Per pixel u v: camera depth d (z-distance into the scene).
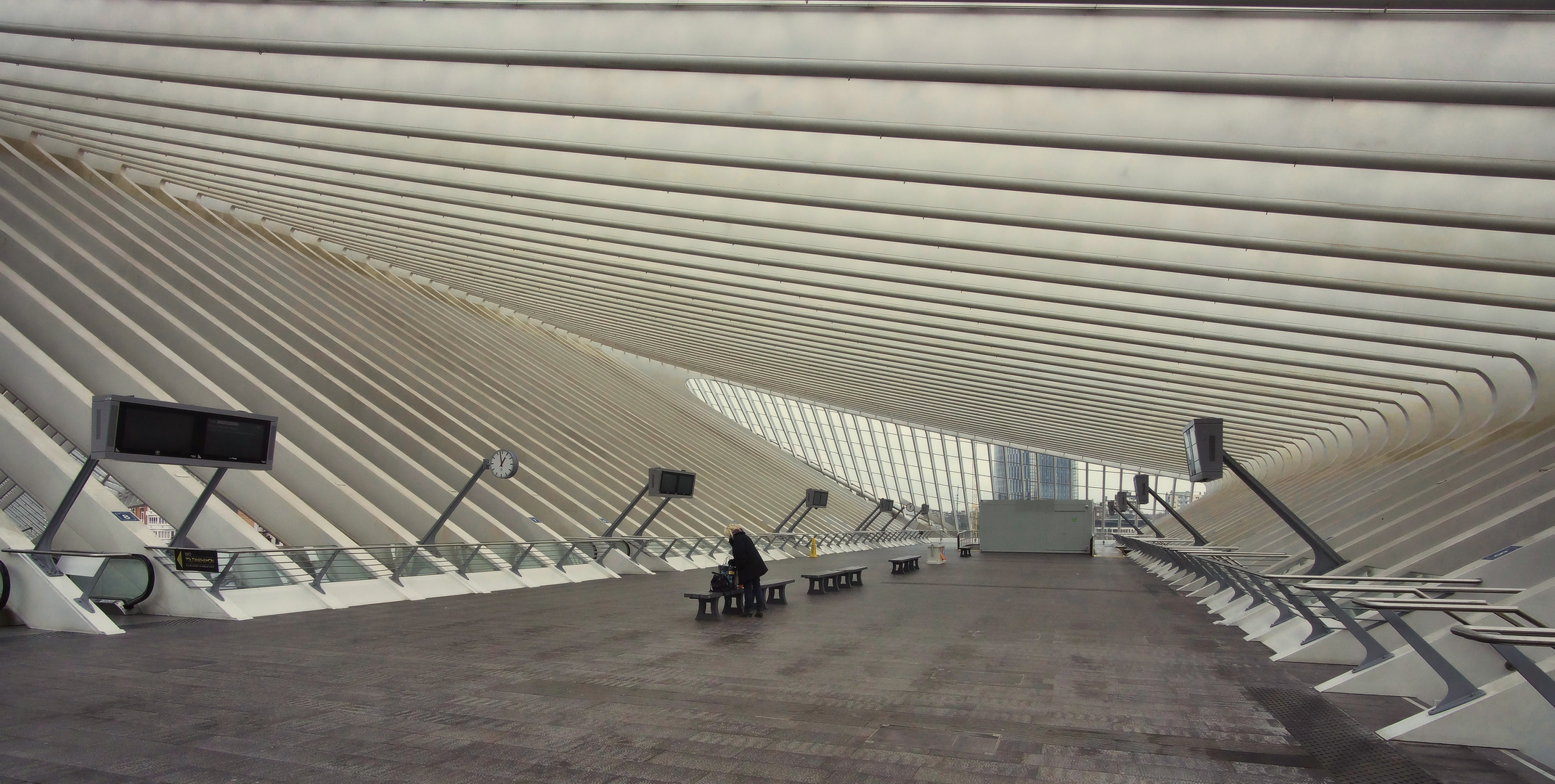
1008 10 6.19
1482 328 10.23
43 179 18.64
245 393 16.72
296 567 12.20
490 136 9.94
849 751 5.07
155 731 5.38
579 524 22.03
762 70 6.81
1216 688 6.91
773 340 21.77
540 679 7.15
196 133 12.77
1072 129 7.05
